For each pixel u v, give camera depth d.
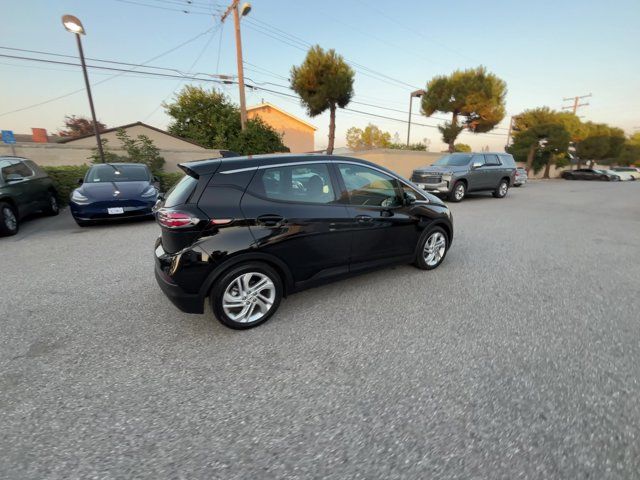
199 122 25.05
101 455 1.66
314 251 3.08
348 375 2.27
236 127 24.39
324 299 3.46
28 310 3.26
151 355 2.52
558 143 28.78
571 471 1.56
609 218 8.58
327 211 3.11
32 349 2.60
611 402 2.00
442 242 4.34
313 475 1.55
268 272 2.90
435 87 23.34
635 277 4.16
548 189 18.39
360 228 3.36
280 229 2.85
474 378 2.23
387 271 4.27
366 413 1.93
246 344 2.66
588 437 1.74
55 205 8.45
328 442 1.73
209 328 2.91
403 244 3.86
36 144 13.58
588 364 2.37
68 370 2.34
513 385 2.15
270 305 2.96
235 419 1.89
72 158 14.12
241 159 2.87
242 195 2.75
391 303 3.37
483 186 12.11
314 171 3.11
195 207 2.59
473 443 1.71
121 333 2.83
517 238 6.23
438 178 11.18
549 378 2.22
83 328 2.92
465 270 4.36
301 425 1.85
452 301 3.42
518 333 2.80
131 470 1.58
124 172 7.80
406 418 1.89
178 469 1.58
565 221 8.08
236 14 16.41
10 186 6.38
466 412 1.92
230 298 2.78
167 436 1.77
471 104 21.86
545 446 1.69
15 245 5.59
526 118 32.00
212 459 1.64
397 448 1.69
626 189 18.61
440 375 2.26
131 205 6.82
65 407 1.98
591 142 34.72
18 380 2.23
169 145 20.14
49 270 4.37
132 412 1.95
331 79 17.23
